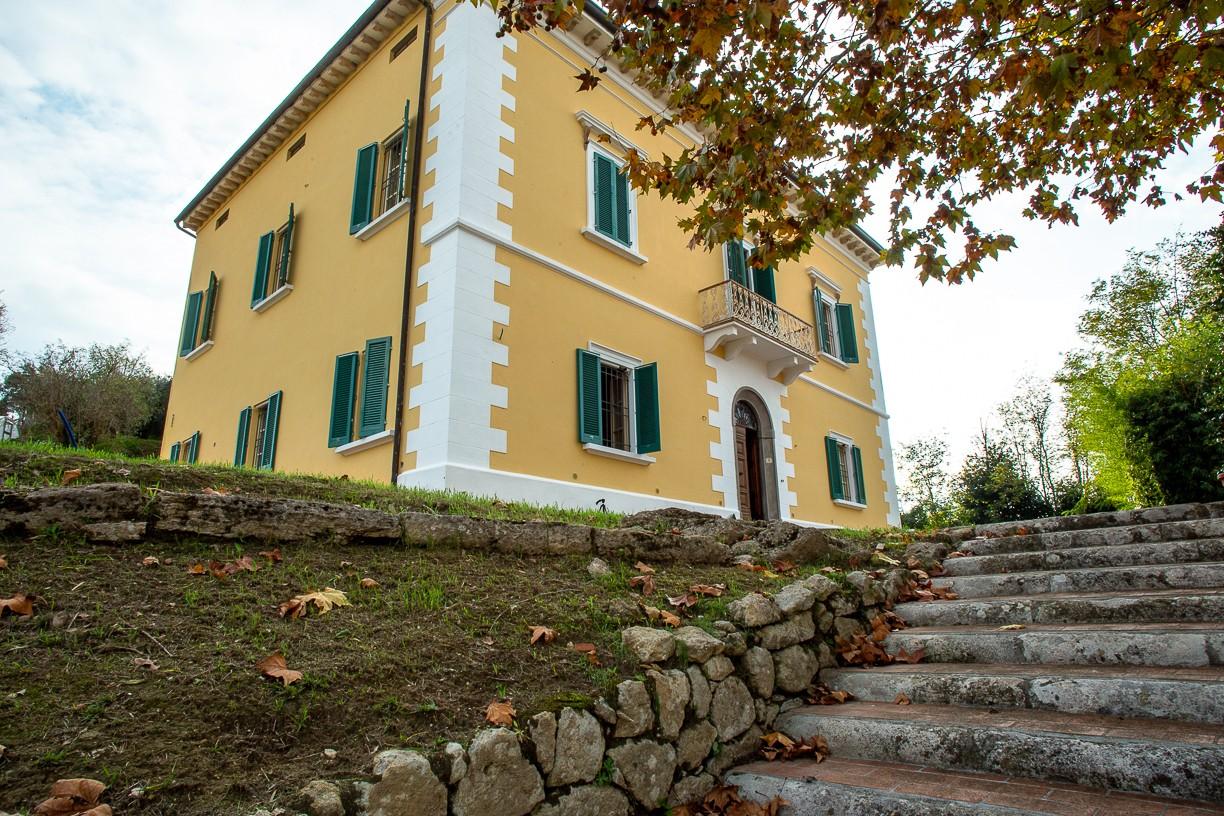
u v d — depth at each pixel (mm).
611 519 6949
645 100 12797
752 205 5777
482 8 10352
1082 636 3738
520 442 8992
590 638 3418
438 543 4109
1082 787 2672
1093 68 5242
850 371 17828
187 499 3467
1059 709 3248
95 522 3217
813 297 16922
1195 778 2475
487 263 9250
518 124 10336
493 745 2389
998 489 25000
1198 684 2934
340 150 12352
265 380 12703
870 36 5242
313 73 12734
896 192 6461
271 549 3594
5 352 24344
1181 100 6309
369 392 9648
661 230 12641
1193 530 5473
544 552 4410
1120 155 6832
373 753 2281
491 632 3271
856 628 4551
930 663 4176
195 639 2688
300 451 11133
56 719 2107
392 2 11273
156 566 3148
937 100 6379
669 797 2881
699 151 5746
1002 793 2643
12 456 4074
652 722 2961
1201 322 14938
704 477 11852
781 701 3732
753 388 13781
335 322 11109
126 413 25312
